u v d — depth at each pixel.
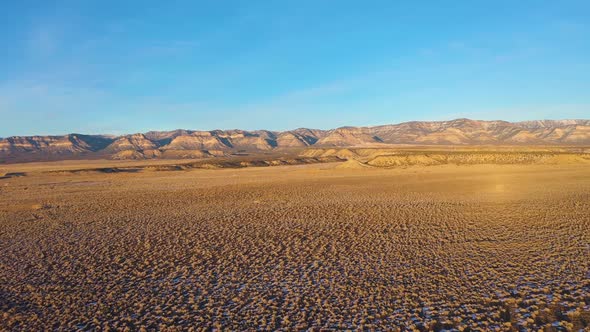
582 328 11.87
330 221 27.69
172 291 15.53
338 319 12.80
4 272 18.23
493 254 18.95
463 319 12.59
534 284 15.13
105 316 13.53
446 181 53.06
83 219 30.80
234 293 15.14
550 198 35.22
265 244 21.95
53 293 15.63
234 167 120.19
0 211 35.66
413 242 21.50
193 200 40.56
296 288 15.45
